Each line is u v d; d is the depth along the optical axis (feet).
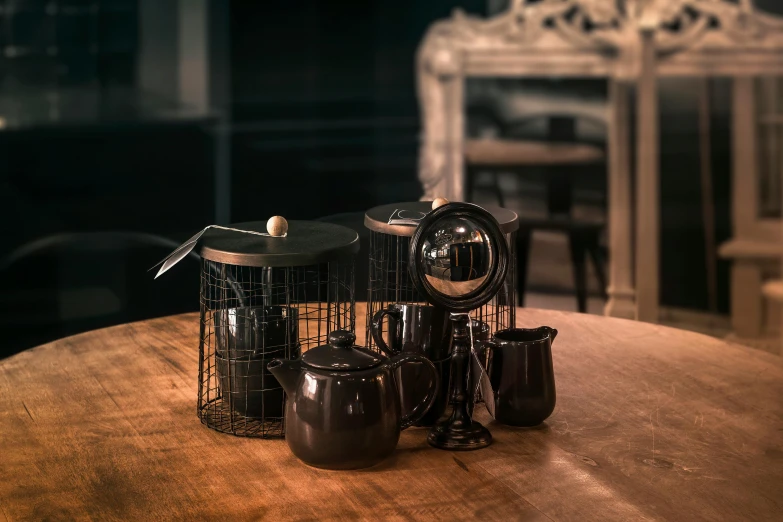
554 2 10.55
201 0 12.01
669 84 10.63
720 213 10.92
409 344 3.27
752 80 10.27
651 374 3.91
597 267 11.04
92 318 10.82
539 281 11.20
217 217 12.30
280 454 3.10
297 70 12.94
